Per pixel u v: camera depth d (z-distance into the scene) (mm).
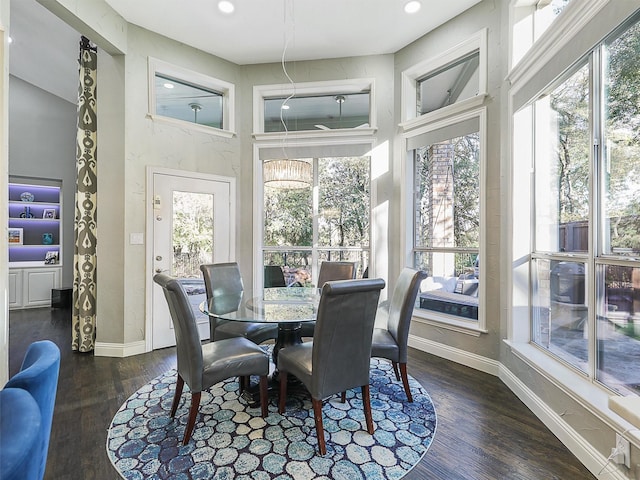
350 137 3824
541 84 2174
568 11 1804
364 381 1928
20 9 3426
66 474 1601
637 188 1527
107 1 2936
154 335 3402
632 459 1402
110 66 3252
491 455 1749
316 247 4059
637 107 1517
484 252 2871
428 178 3480
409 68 3578
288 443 1847
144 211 3371
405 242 3609
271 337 2783
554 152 2234
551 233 2281
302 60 3932
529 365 2246
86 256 3357
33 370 870
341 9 3025
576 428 1754
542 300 2393
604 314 1749
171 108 3707
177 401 2104
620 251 1639
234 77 3994
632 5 1423
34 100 5516
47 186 5762
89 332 3359
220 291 3023
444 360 3139
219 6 3008
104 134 3273
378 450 1788
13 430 678
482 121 2871
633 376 1562
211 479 1569
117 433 1939
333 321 1736
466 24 3029
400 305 2441
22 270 5410
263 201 4129
